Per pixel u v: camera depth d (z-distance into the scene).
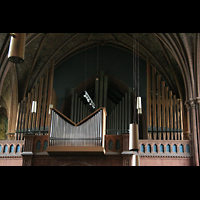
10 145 20.91
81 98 29.23
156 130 23.47
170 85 26.86
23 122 25.05
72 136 18.88
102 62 28.62
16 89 26.52
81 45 28.48
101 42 28.59
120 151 18.98
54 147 18.53
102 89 27.62
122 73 28.12
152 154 20.58
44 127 24.58
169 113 23.86
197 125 20.50
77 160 19.19
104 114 19.58
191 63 21.36
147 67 25.89
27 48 25.88
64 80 28.41
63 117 19.48
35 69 27.62
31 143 19.53
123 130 25.61
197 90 21.05
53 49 27.23
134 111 26.05
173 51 22.72
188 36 21.02
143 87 27.45
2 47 21.08
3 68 21.80
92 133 18.81
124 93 28.34
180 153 20.52
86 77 28.34
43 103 25.23
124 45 28.27
